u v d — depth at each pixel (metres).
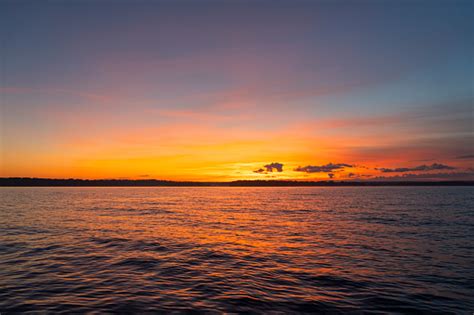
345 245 20.83
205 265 15.60
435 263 16.08
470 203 66.56
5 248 19.14
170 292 11.68
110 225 30.03
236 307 10.30
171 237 23.72
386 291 11.94
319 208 54.62
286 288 12.22
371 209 51.56
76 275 13.71
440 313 10.07
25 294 11.31
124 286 12.31
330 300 11.00
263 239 23.11
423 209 50.81
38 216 37.97
